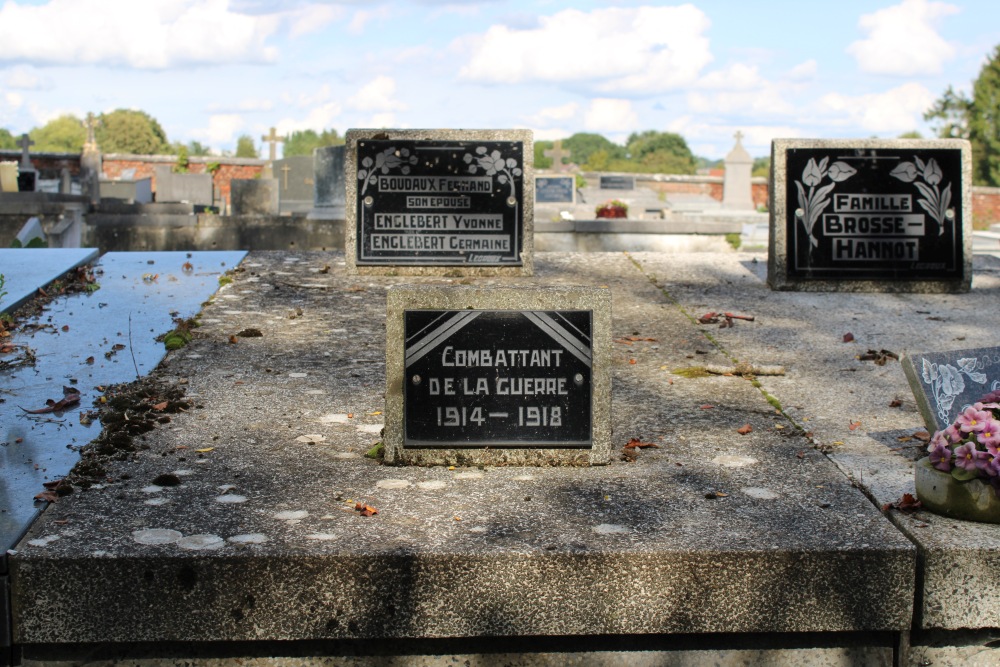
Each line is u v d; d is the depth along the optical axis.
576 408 4.71
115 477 4.45
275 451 4.86
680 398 5.86
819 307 8.27
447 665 3.77
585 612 3.72
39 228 15.74
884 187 8.88
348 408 5.56
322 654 3.74
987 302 8.55
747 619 3.76
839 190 8.88
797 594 3.76
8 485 4.27
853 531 3.95
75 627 3.62
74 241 17.39
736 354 6.80
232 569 3.63
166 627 3.64
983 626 3.81
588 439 4.72
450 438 4.70
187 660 3.70
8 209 17.50
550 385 4.71
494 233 9.40
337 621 3.67
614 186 43.94
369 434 5.16
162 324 7.10
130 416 5.19
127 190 32.78
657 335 7.29
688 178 46.91
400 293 4.64
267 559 3.63
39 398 5.45
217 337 6.86
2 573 3.59
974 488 4.00
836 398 5.88
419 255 9.38
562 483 4.50
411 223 9.36
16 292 7.52
